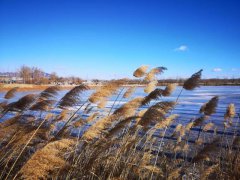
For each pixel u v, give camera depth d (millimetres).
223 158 7809
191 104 35969
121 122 5848
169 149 10391
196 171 7805
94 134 5613
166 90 6824
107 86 5992
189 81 6688
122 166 6500
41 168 3475
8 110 6387
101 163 6453
